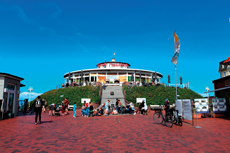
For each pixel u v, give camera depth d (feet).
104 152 16.44
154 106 70.85
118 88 102.01
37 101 35.19
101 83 114.01
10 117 47.80
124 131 26.68
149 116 49.62
